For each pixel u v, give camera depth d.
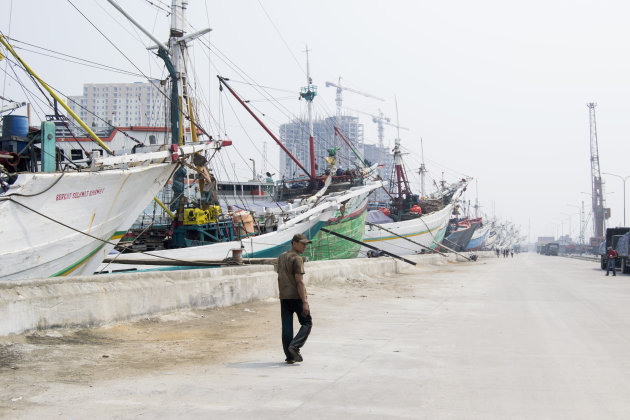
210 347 8.48
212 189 25.39
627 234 36.97
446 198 76.31
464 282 26.25
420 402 5.20
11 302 7.94
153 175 16.02
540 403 5.20
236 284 14.66
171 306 11.90
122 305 10.27
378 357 7.59
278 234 27.89
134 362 7.18
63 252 13.16
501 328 10.67
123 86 179.38
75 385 5.84
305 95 45.25
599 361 7.38
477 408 5.00
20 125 14.31
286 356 7.15
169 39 27.58
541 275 34.38
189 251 22.47
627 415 4.82
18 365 6.63
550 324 11.35
